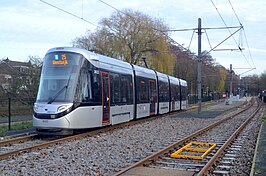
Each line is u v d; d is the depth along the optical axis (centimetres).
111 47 4859
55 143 1520
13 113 2972
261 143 1630
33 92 3297
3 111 2934
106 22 4947
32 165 1075
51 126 1703
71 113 1723
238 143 1677
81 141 1614
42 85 1797
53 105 1716
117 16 4956
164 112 3419
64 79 1773
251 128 2462
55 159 1178
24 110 3058
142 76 2734
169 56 5134
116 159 1208
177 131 2130
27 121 2505
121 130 2130
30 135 1747
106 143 1573
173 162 1167
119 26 4950
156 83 3145
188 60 7469
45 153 1284
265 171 1015
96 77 1928
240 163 1180
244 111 4834
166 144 1588
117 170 1038
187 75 7450
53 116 1698
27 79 3306
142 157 1257
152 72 3072
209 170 1049
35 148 1366
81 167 1062
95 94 1903
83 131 1950
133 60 5000
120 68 2291
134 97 2534
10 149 1381
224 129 2309
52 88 1773
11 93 3197
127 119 2375
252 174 972
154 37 4997
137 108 2581
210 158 1246
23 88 3281
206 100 9244
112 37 4931
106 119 2028
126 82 2375
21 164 1088
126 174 962
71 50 1831
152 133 2003
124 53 4925
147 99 2841
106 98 2031
